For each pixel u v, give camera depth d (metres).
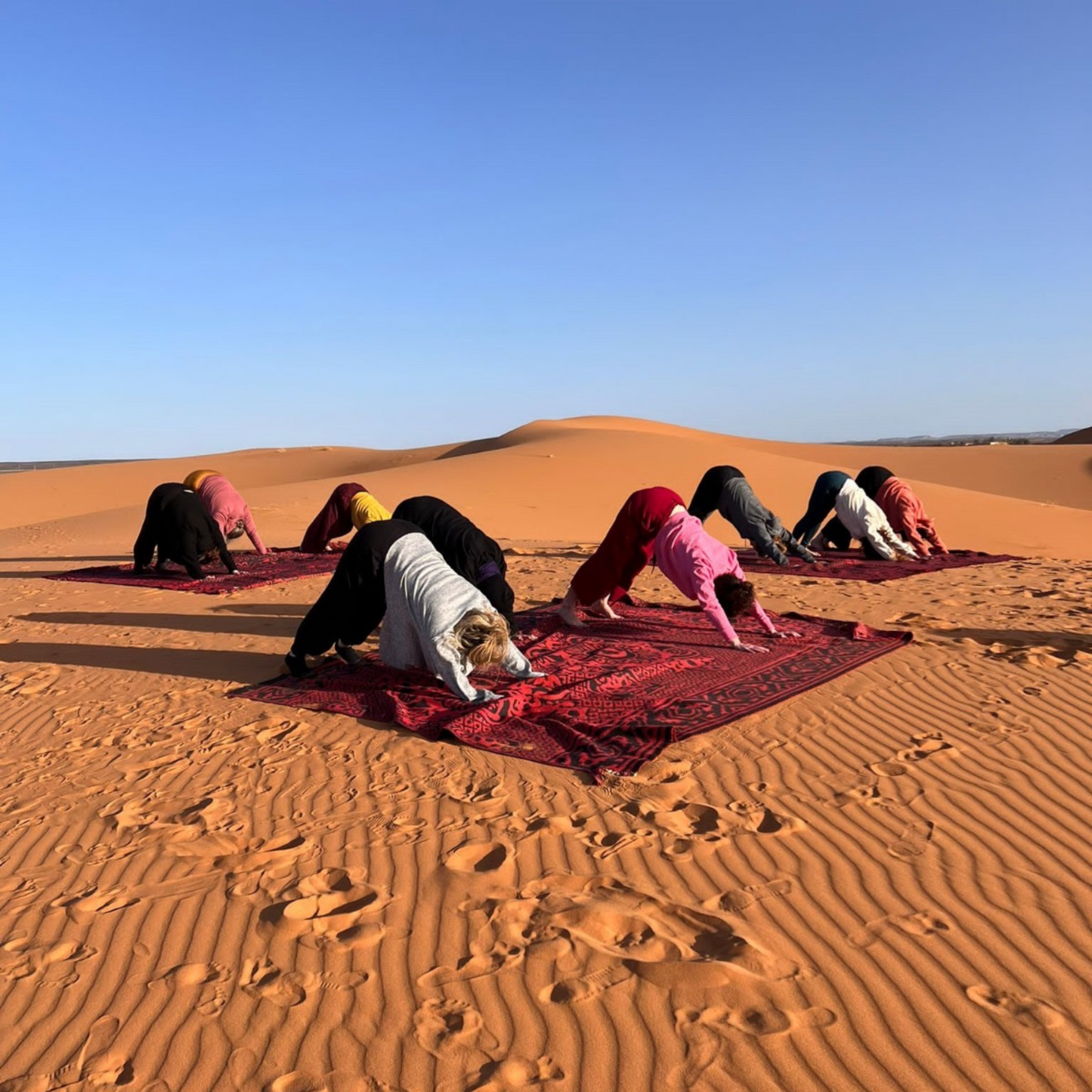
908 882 3.93
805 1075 2.82
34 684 7.84
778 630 8.39
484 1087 2.82
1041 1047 2.89
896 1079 2.79
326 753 5.72
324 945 3.63
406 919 3.79
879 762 5.28
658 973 3.32
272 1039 3.09
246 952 3.61
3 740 6.41
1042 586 11.66
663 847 4.32
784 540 12.31
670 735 5.62
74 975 3.50
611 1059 2.93
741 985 3.24
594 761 5.33
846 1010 3.11
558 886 4.01
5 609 11.64
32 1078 2.96
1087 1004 3.09
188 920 3.87
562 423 79.69
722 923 3.63
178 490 13.39
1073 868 4.00
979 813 4.57
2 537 27.00
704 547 7.86
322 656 8.16
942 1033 2.98
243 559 15.62
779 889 3.91
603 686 6.65
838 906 3.76
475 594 6.49
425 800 4.95
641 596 11.23
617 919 3.69
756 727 5.90
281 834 4.64
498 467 39.66
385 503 31.72
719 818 4.61
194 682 7.62
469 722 5.87
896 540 14.18
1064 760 5.19
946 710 6.13
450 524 8.16
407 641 6.73
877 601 10.48
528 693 6.48
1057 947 3.42
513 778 5.18
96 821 4.89
